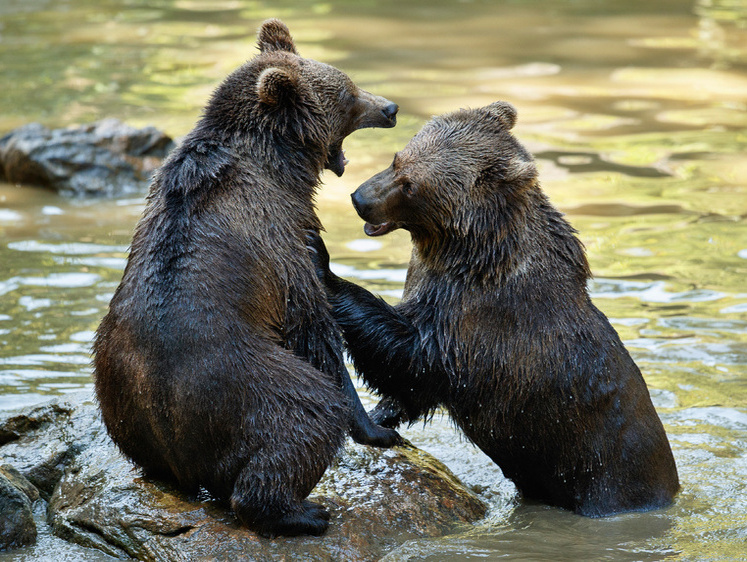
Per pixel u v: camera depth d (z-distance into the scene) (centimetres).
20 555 968
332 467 1078
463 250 1079
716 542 1021
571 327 1073
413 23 3644
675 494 1125
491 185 1067
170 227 940
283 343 974
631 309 1563
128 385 933
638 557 984
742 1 3975
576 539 1026
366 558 946
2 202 2062
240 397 902
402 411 1197
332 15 3797
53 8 4028
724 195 2052
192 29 3625
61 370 1354
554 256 1081
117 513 983
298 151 1021
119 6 4062
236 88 1019
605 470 1095
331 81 1092
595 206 1995
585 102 2695
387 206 1093
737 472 1166
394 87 2802
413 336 1088
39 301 1565
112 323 953
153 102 2744
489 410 1097
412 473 1080
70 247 1802
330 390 941
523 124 2506
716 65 3044
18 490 995
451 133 1095
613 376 1084
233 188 962
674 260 1739
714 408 1298
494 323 1070
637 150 2331
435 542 991
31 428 1173
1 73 3061
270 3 4072
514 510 1112
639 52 3209
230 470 920
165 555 929
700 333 1490
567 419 1081
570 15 3766
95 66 3144
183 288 915
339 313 1072
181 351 904
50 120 2566
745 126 2497
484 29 3544
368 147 2333
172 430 921
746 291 1623
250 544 926
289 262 968
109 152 2194
